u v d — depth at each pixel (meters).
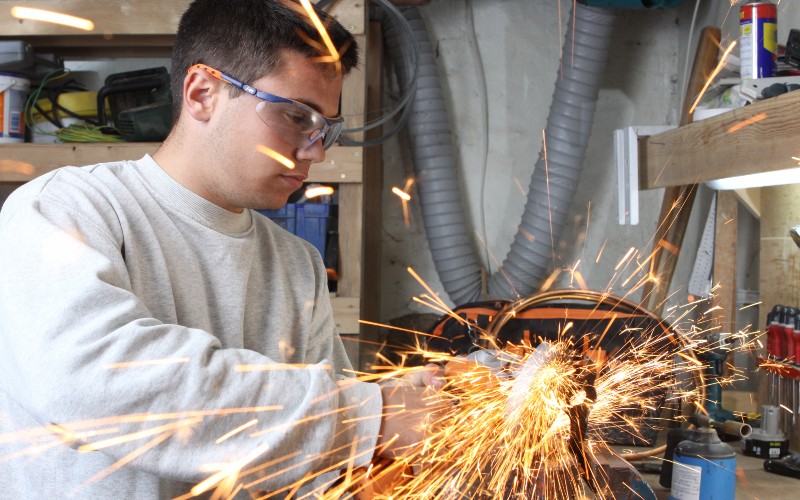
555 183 3.13
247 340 1.34
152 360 0.97
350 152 2.77
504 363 1.26
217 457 0.98
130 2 2.76
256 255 1.39
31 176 2.78
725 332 2.44
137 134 2.79
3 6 2.79
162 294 1.20
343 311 2.78
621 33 3.38
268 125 1.18
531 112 3.40
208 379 0.98
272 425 1.00
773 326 2.16
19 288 1.02
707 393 2.19
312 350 1.44
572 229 3.39
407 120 3.26
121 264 1.12
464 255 3.25
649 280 2.69
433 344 2.51
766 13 2.09
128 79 2.92
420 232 3.42
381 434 1.12
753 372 2.43
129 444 0.96
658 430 2.10
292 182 1.25
